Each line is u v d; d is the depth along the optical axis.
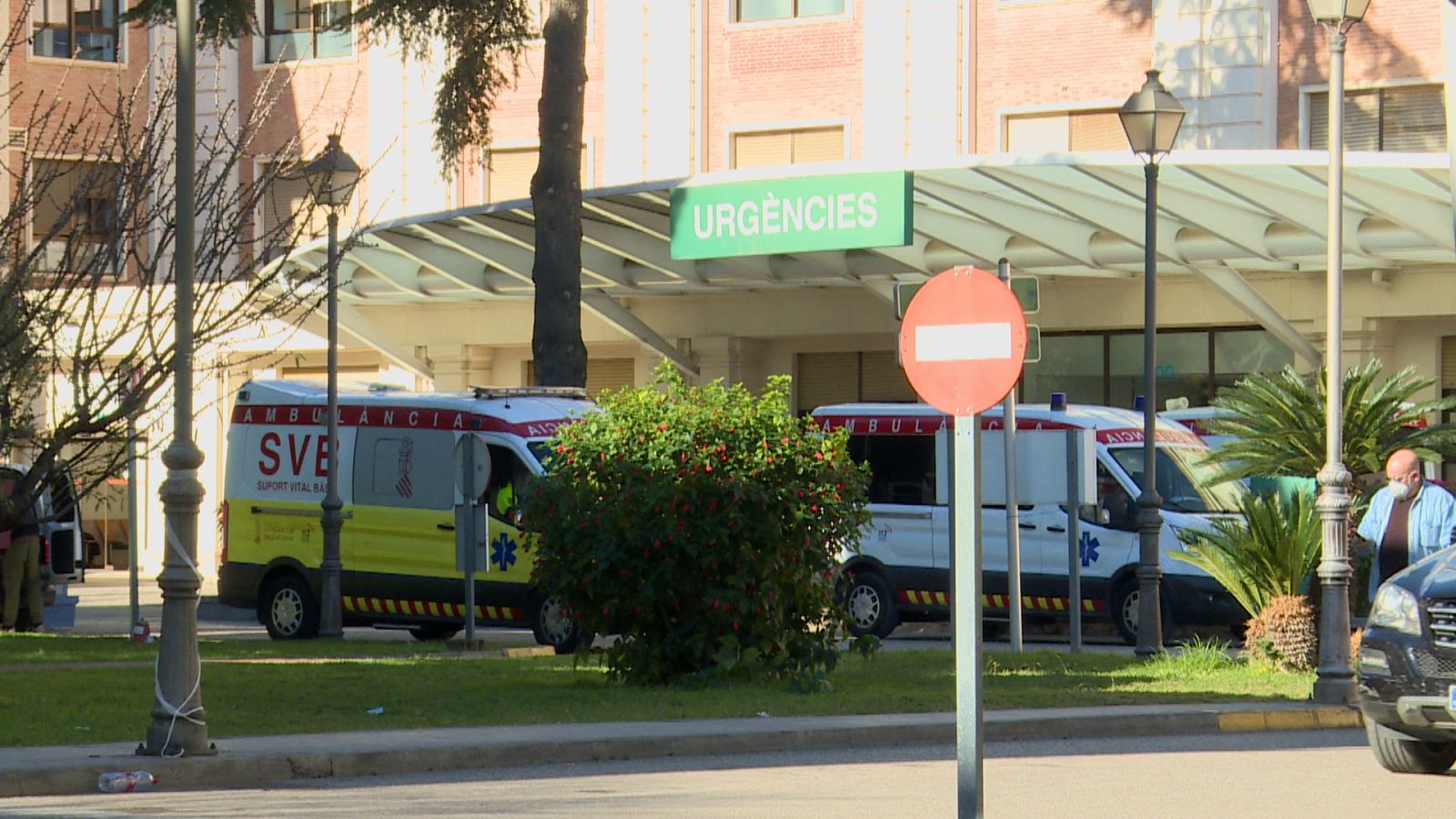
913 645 30.55
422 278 47.59
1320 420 24.91
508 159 50.50
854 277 42.56
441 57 50.41
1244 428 25.53
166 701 15.70
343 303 50.19
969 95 44.97
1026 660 25.56
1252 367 42.31
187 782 15.24
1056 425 31.03
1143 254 38.41
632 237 42.62
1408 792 15.38
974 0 44.97
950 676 23.73
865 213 36.12
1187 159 31.89
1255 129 41.59
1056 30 44.00
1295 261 38.31
